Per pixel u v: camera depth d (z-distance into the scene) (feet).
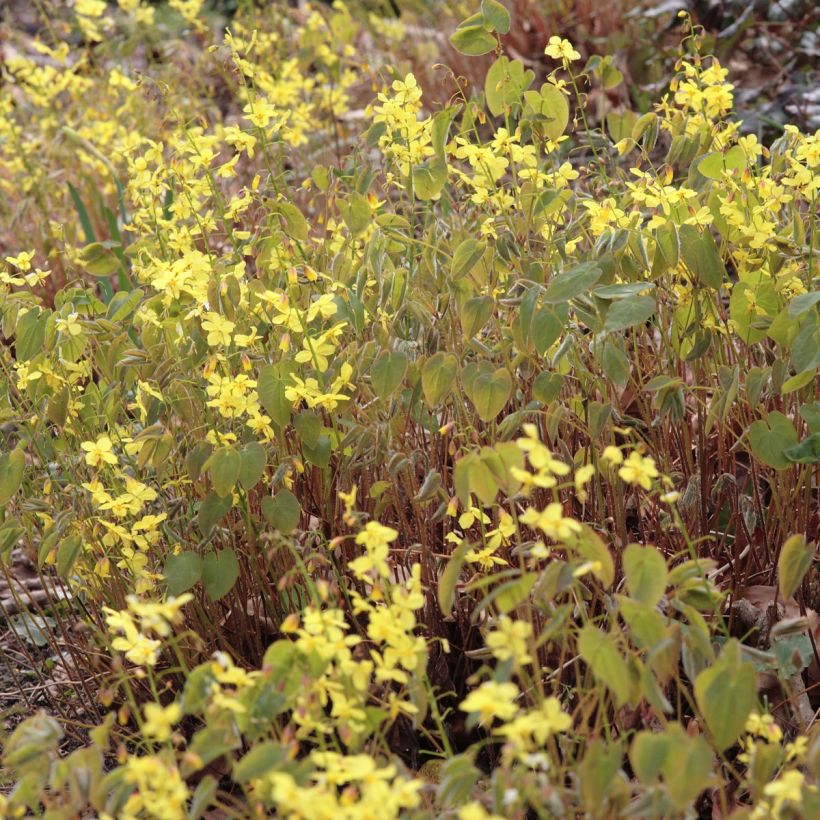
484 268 4.01
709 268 3.80
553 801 3.09
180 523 4.00
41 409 4.20
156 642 3.30
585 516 4.14
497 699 3.04
